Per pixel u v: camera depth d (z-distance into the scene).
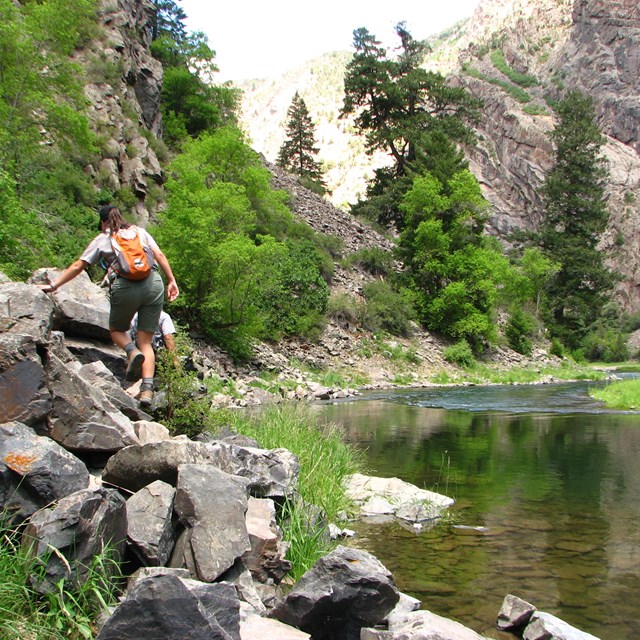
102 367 5.93
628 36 121.31
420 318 37.38
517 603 4.00
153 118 37.34
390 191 52.84
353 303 32.81
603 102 119.62
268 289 25.92
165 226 22.50
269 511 4.84
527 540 5.75
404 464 9.48
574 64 127.06
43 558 3.15
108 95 30.62
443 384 29.02
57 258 16.70
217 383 18.47
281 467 5.86
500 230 101.88
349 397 22.14
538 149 104.88
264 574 4.21
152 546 3.69
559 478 8.51
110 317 6.03
